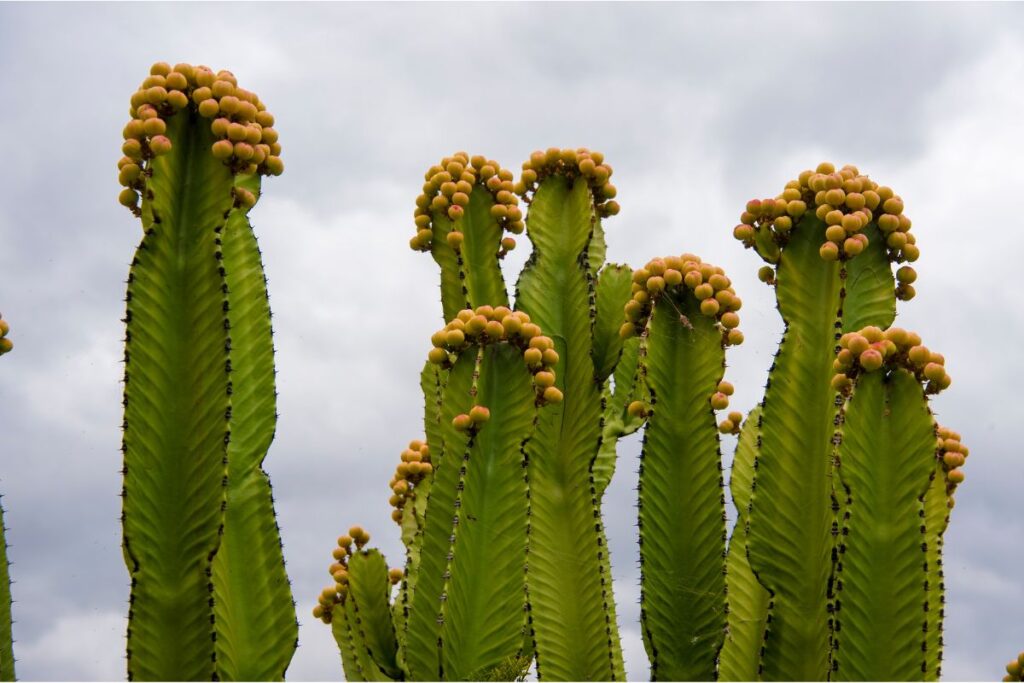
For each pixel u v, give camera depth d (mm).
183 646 4379
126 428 4379
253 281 5000
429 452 6168
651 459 5426
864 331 4684
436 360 5113
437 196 6168
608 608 5672
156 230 4469
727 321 5402
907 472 4617
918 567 4609
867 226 5375
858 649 4617
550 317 5961
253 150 4605
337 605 6348
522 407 4988
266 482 4828
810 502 5070
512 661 4863
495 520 4934
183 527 4402
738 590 6070
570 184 6320
